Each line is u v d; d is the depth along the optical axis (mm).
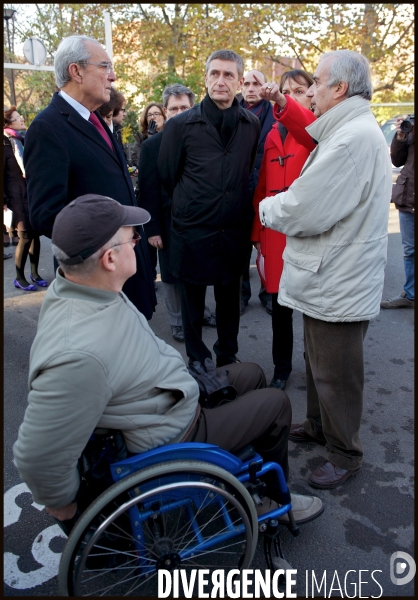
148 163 3074
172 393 1532
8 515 2104
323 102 1895
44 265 5707
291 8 13836
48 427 1253
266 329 3930
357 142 1725
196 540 1664
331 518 2049
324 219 1798
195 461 1439
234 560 1833
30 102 14211
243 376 1983
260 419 1707
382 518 2049
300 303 2037
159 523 1663
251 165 2672
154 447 1496
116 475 1414
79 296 1381
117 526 1452
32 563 1876
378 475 2301
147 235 3297
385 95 17406
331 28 14492
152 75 14656
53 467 1290
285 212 1863
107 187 2248
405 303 4266
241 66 2377
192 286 2770
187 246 2646
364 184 1758
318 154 1870
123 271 1425
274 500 1771
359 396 2066
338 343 1967
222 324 2975
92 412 1295
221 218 2572
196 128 2463
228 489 1513
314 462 2406
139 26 14375
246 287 4246
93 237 1337
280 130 2572
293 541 1936
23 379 3195
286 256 2047
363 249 1842
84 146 2168
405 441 2551
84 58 2100
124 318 1430
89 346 1279
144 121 4590
